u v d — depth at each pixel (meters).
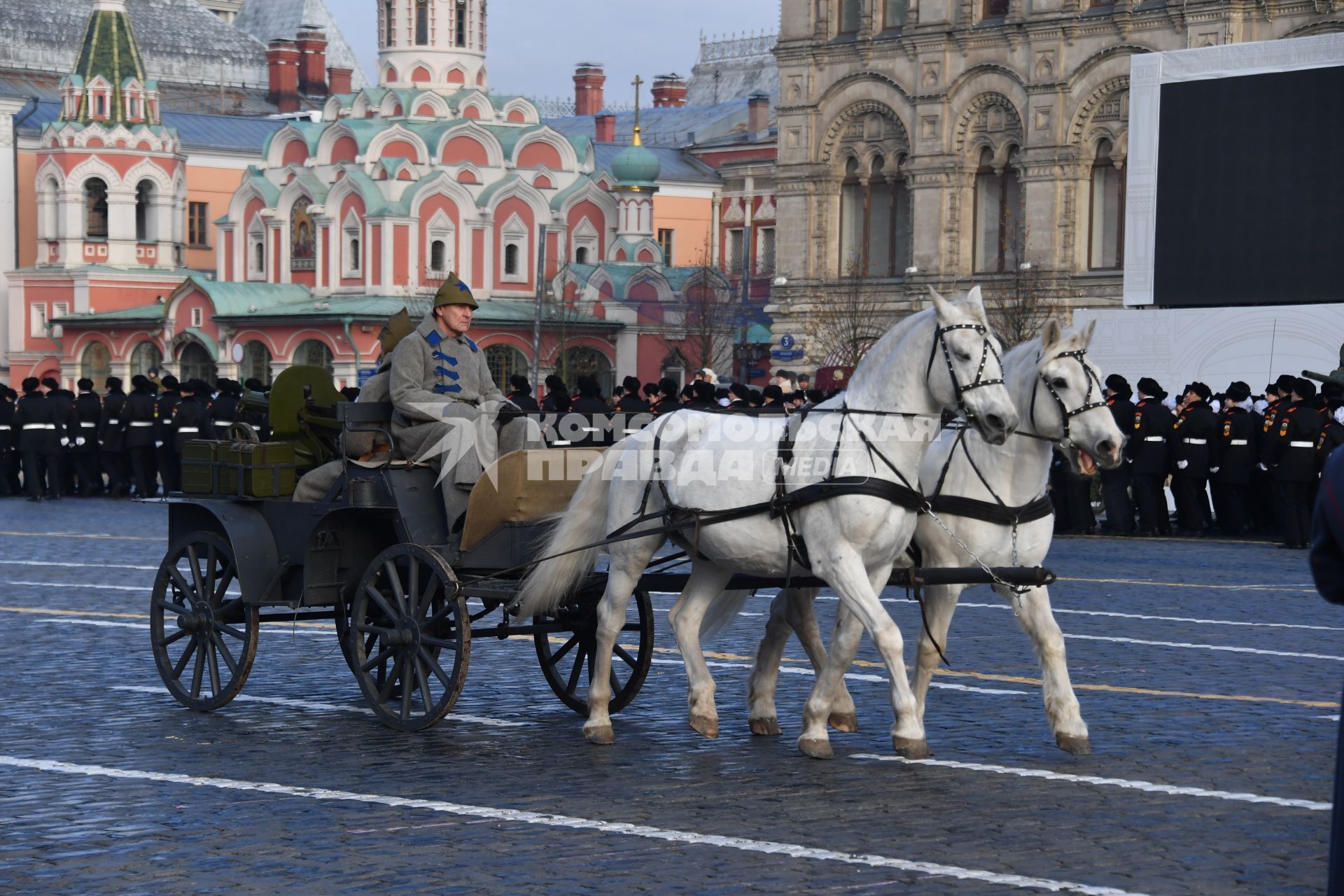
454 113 84.81
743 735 12.44
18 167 94.81
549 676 13.53
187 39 115.50
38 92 103.88
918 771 11.09
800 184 62.50
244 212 85.88
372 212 80.00
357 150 82.06
